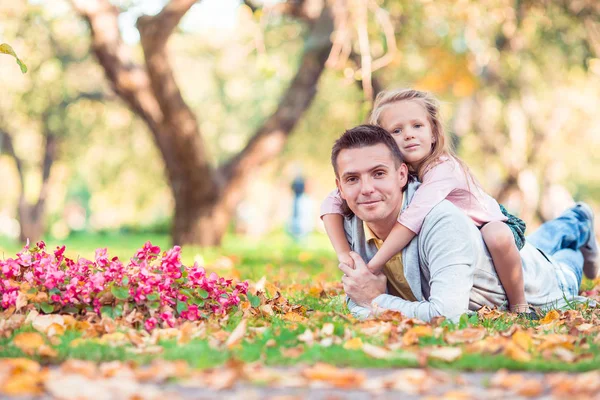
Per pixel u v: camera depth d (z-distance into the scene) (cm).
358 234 468
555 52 1469
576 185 3875
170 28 1274
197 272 441
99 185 3338
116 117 2588
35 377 288
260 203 3653
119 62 1332
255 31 1030
